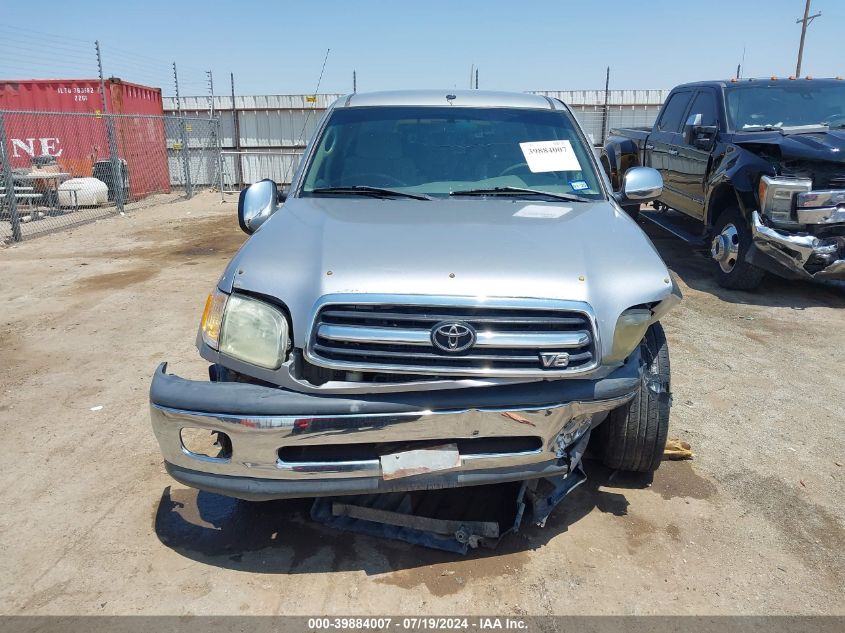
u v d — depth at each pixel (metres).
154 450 3.83
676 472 3.60
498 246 2.78
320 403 2.47
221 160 17.72
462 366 2.48
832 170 6.22
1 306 6.73
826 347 5.48
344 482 2.58
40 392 4.61
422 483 2.61
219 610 2.60
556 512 3.24
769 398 4.51
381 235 2.88
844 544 3.00
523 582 2.76
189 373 4.90
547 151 3.88
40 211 13.44
